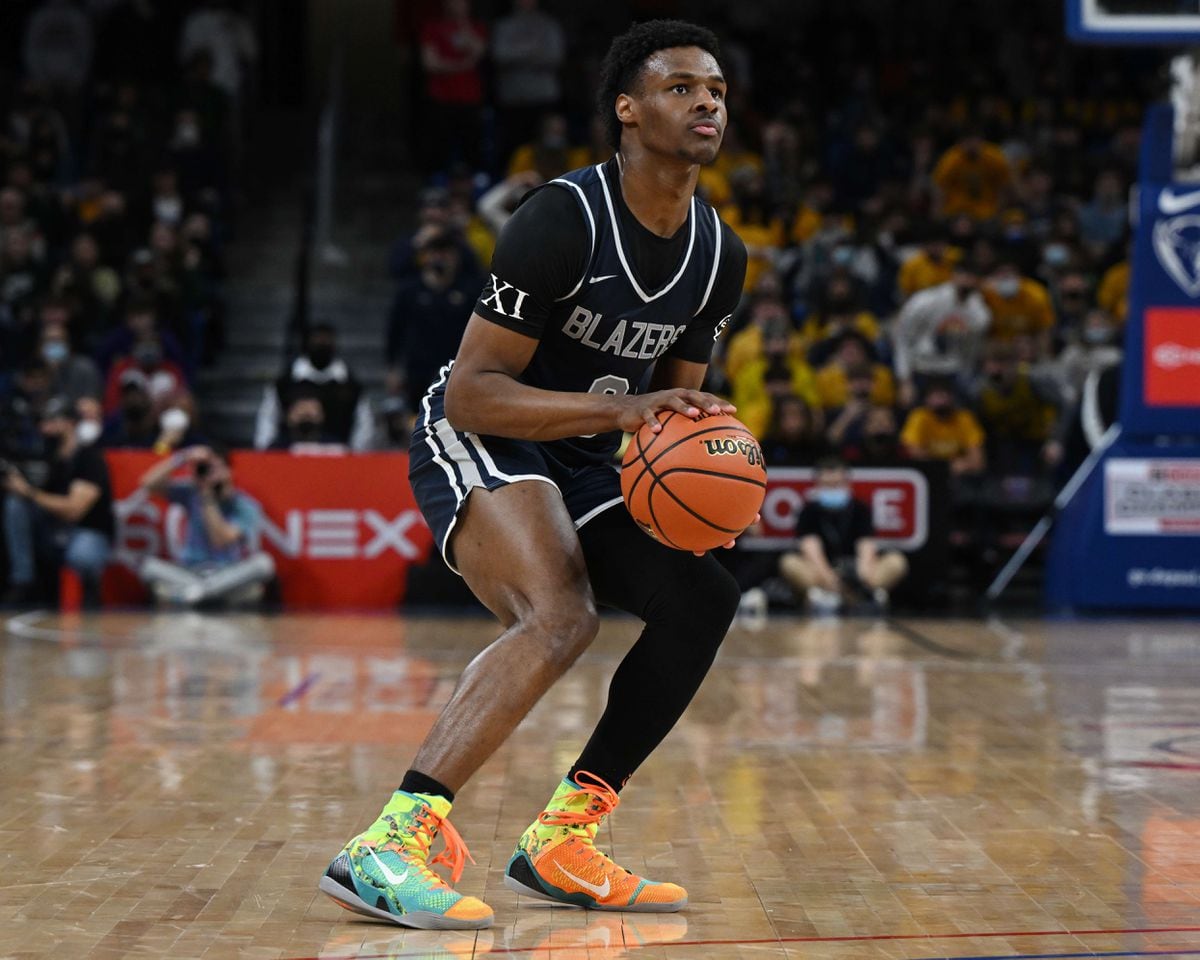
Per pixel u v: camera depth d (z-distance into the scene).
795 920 3.67
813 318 15.18
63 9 20.12
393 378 13.84
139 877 4.05
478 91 18.94
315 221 18.89
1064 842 4.48
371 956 3.38
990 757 5.91
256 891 3.92
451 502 3.80
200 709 7.07
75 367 13.95
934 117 19.44
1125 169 18.56
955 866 4.20
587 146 19.16
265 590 12.27
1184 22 11.47
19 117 18.67
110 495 12.08
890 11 22.72
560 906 3.83
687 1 22.48
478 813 4.89
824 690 7.77
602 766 3.82
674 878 4.09
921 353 13.97
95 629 10.55
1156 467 12.18
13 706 7.14
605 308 3.73
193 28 20.38
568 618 3.63
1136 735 6.44
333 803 5.02
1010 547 13.37
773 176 18.31
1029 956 3.35
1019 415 13.45
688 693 3.79
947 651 9.55
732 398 13.49
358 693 7.61
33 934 3.52
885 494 12.43
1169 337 12.11
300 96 23.78
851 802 5.07
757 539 12.37
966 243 15.72
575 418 3.60
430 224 15.00
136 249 17.09
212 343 16.84
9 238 15.98
